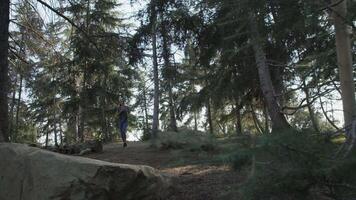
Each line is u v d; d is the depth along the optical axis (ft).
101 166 18.54
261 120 63.87
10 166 19.83
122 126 54.54
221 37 45.85
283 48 39.42
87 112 92.43
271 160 12.48
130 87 101.91
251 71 50.24
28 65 43.06
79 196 17.84
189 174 27.43
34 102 101.81
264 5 22.94
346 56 20.24
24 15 35.37
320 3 20.61
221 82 52.80
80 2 38.58
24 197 18.76
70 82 83.41
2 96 28.66
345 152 12.88
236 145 12.70
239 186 13.75
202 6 41.73
